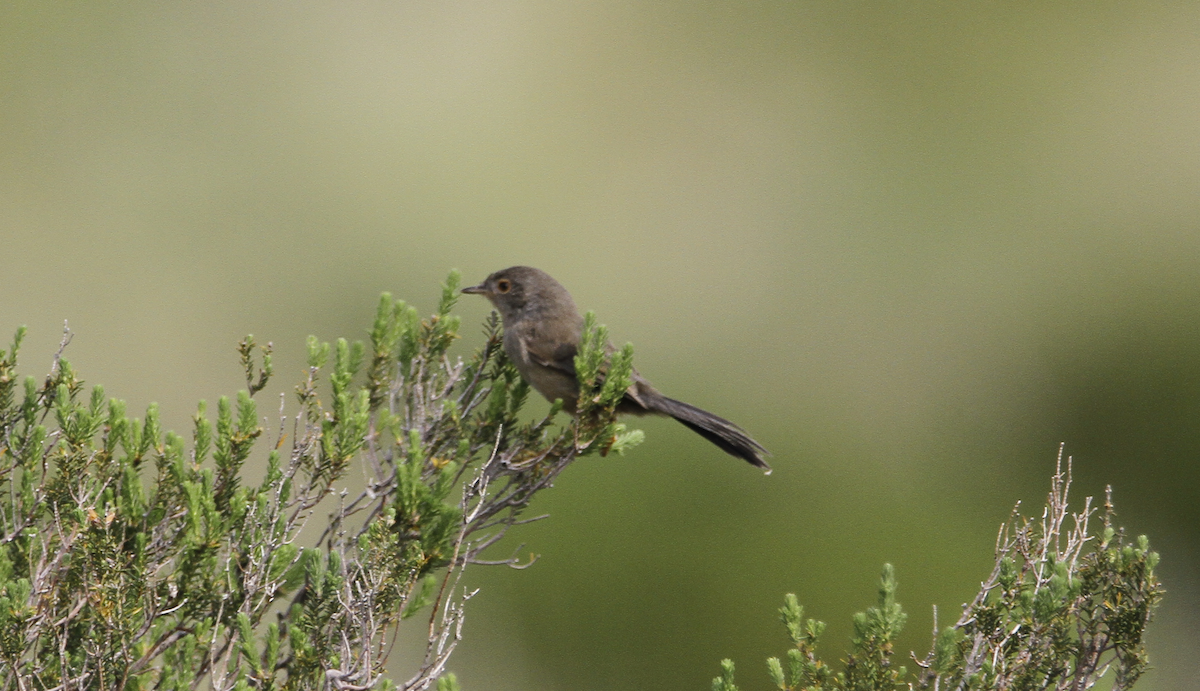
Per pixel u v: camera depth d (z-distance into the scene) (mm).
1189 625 11047
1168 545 14609
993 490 15695
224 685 4613
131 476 4953
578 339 6656
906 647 10867
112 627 4523
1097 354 19328
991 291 22344
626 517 12164
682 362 20344
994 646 4723
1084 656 4801
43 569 4770
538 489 5883
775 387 19078
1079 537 5035
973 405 18844
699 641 11516
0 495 5039
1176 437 17078
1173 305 20031
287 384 16828
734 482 12727
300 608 4859
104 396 5184
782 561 11820
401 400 6172
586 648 11641
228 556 4852
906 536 12211
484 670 11523
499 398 6227
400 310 6109
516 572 11898
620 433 5934
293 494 5586
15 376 5223
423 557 4984
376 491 5543
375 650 4777
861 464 15438
